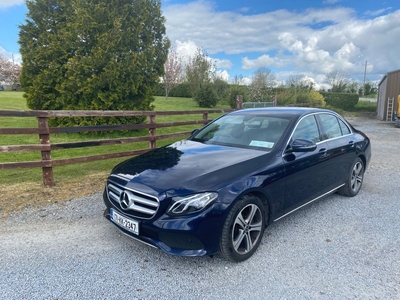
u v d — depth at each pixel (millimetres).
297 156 3352
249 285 2443
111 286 2393
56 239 3137
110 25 9273
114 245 3033
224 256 2678
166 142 9281
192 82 28422
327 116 4285
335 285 2453
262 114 3992
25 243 3041
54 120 9766
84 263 2705
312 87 33156
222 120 4285
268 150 3256
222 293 2340
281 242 3154
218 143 3654
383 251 2998
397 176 5824
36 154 7137
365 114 28250
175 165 2955
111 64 9219
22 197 4324
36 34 9180
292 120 3660
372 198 4551
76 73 9062
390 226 3568
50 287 2363
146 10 9703
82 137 9633
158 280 2484
